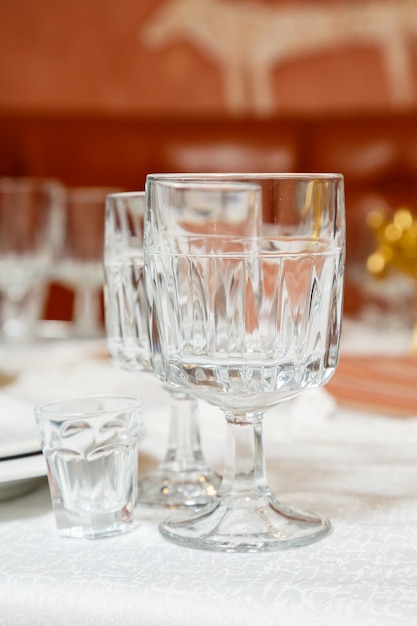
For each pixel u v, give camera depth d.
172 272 0.62
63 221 1.38
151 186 0.63
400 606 0.54
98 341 1.29
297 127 2.39
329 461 0.76
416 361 1.03
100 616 0.56
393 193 2.37
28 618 0.56
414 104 2.88
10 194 1.35
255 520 0.63
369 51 2.88
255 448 0.65
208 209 0.63
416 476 0.73
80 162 2.43
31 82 2.93
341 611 0.54
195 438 0.72
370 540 0.61
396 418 0.86
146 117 2.46
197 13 2.89
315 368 0.63
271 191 0.62
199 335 0.62
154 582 0.57
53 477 0.63
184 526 0.63
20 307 1.44
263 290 0.62
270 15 2.89
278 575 0.57
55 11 2.89
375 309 1.67
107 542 0.62
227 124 2.41
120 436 0.63
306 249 0.62
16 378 1.00
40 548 0.62
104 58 2.92
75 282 1.41
